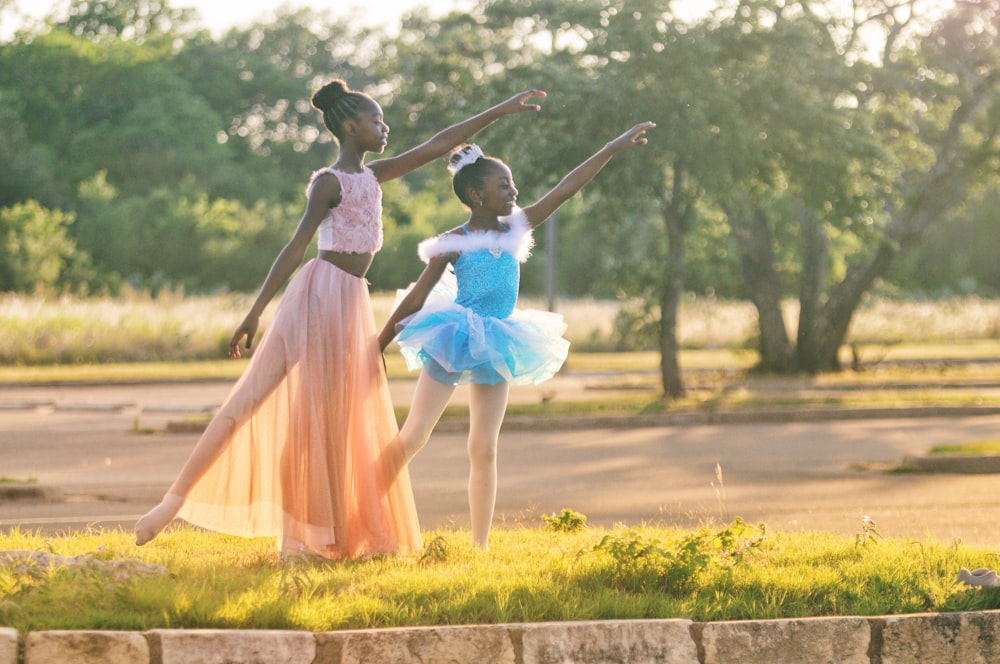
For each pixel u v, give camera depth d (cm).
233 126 11175
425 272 892
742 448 2022
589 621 648
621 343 2948
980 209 8969
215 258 7600
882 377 3588
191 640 597
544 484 1574
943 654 683
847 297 3722
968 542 1095
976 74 3519
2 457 1897
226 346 4512
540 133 2578
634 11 2583
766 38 2680
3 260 6444
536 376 884
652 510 1338
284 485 816
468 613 663
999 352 4838
